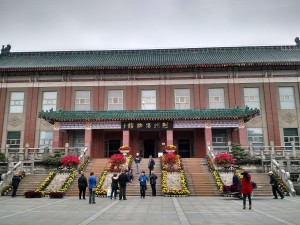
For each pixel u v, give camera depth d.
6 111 43.88
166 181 26.64
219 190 24.95
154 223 12.21
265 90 42.91
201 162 32.88
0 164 32.66
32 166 31.53
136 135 41.59
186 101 43.28
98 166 32.41
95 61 47.81
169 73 44.03
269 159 32.03
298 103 42.44
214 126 37.47
